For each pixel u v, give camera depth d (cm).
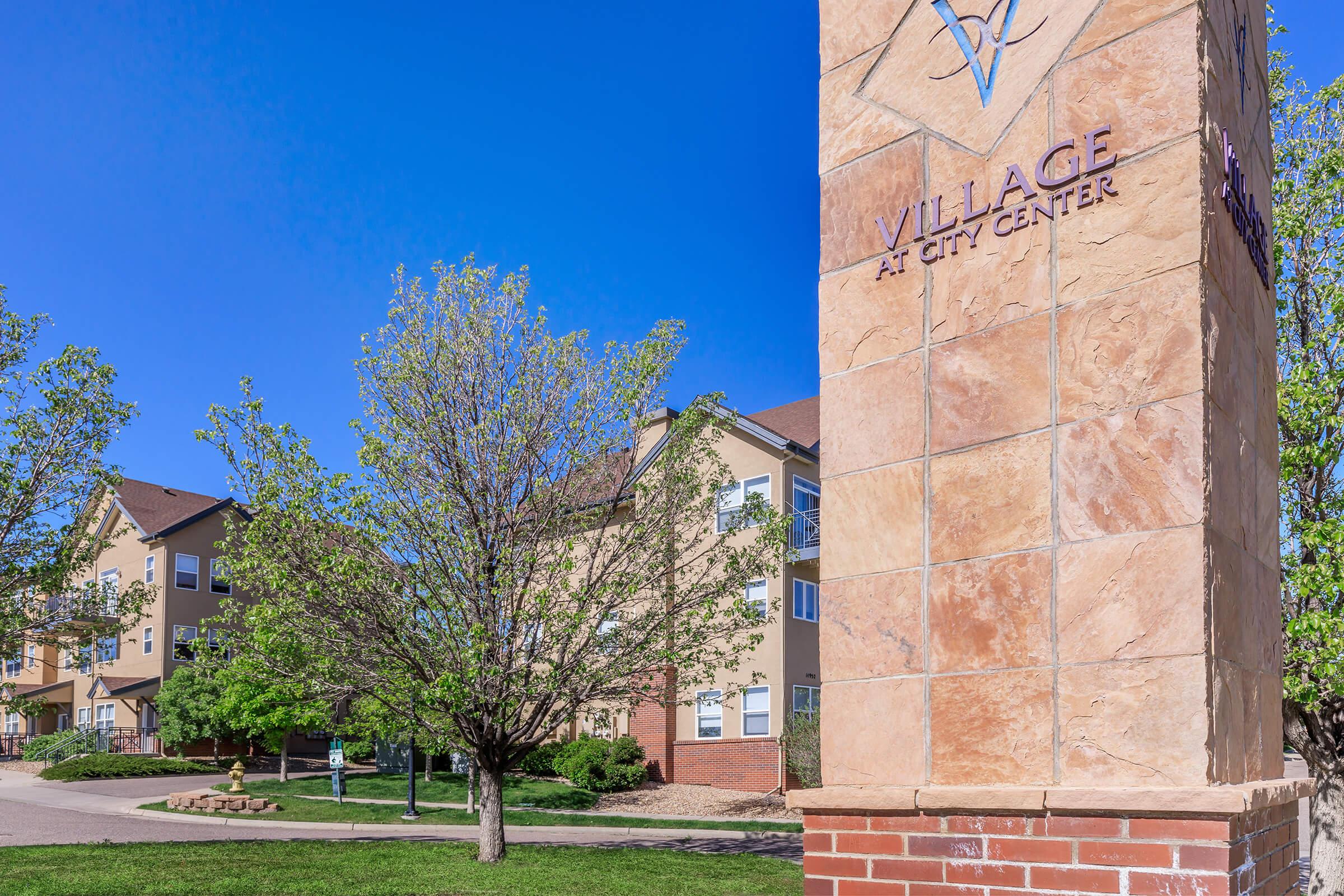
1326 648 1050
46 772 3281
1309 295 1238
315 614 1505
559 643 1603
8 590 1439
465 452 1600
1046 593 351
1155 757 318
